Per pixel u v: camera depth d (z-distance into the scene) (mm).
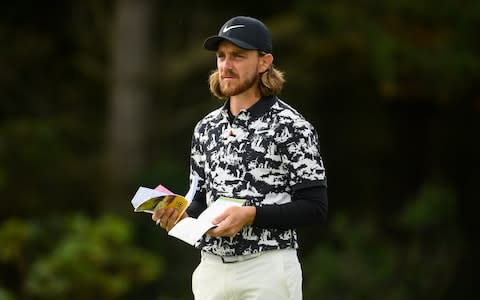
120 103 46562
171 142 48500
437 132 54812
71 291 34000
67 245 34031
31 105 50656
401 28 45594
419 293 37250
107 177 46250
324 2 44969
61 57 51781
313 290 35125
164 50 50031
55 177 46062
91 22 50438
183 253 40031
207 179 12570
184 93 49969
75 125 50406
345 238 37625
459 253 40125
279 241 12148
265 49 12148
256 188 12109
